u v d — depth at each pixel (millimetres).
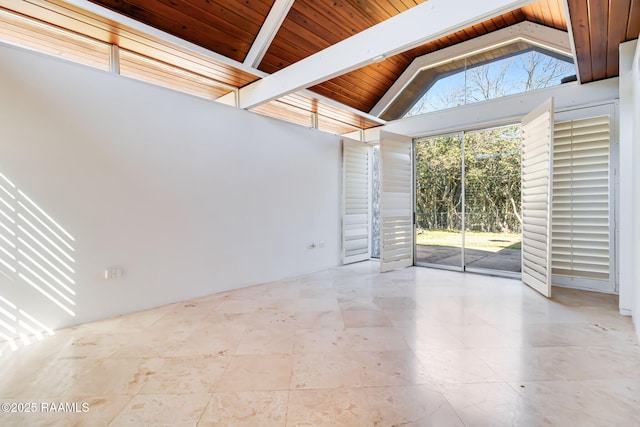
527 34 4242
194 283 3629
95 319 2885
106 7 2768
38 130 2547
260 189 4336
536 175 3865
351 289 4043
